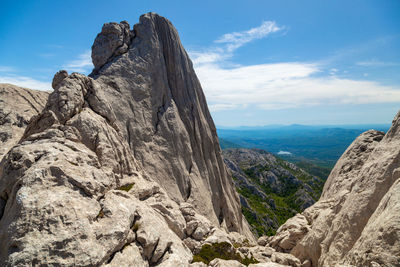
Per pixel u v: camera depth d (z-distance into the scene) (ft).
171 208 88.94
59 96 78.18
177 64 165.27
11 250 40.78
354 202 70.38
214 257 78.48
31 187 47.39
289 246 103.24
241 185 600.39
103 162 74.95
